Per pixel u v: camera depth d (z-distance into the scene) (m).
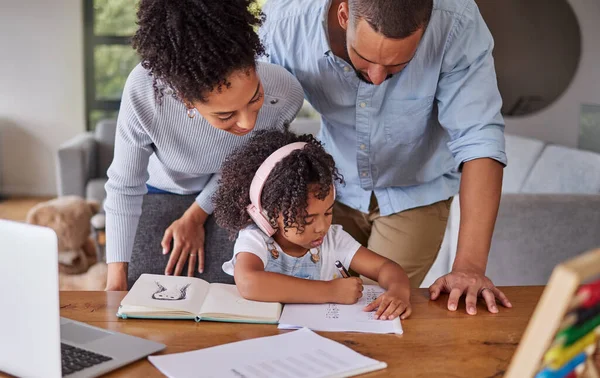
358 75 1.47
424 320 1.30
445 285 1.43
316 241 1.44
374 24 1.29
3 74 6.68
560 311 0.69
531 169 3.82
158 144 1.68
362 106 1.76
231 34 1.25
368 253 1.54
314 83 1.79
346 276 1.51
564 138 4.99
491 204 1.53
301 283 1.37
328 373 1.06
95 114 6.73
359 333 1.23
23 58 6.64
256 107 1.35
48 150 6.78
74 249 3.62
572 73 4.91
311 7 1.73
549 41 4.89
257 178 1.45
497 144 1.56
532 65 4.93
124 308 1.30
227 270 1.52
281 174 1.39
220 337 1.21
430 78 1.67
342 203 2.04
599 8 4.82
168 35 1.26
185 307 1.30
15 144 6.76
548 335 0.70
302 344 1.17
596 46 4.86
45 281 1.01
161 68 1.29
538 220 2.99
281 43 1.79
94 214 3.77
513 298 1.42
